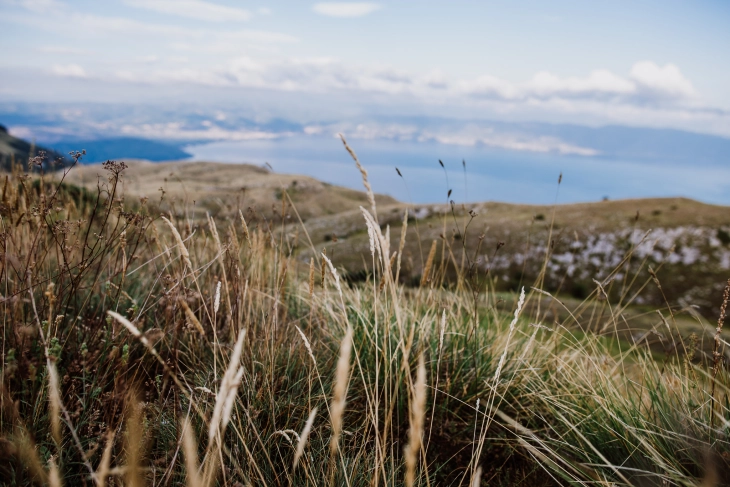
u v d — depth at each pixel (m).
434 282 3.21
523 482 2.44
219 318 3.01
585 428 2.59
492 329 3.80
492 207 85.38
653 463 2.17
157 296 2.96
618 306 2.99
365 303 3.36
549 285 51.59
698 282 51.72
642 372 2.77
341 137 1.55
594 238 62.09
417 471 2.14
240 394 2.48
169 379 2.32
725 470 1.95
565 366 3.04
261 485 1.90
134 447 1.38
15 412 1.65
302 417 2.36
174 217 3.35
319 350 3.17
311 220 89.88
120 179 2.59
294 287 4.12
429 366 2.92
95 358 2.20
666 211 71.38
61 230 2.29
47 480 1.58
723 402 2.25
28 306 2.43
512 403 2.99
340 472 2.05
